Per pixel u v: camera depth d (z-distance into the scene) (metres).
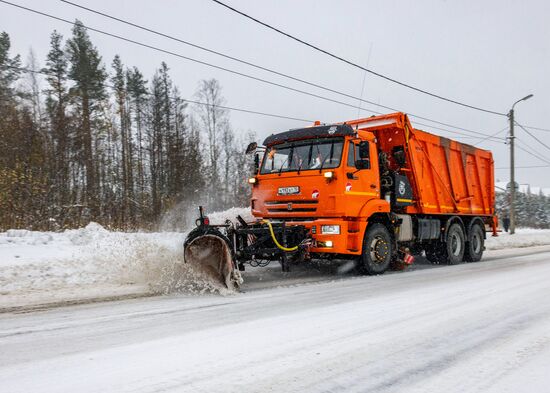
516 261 12.19
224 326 4.44
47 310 5.38
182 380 2.96
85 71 33.00
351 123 10.85
